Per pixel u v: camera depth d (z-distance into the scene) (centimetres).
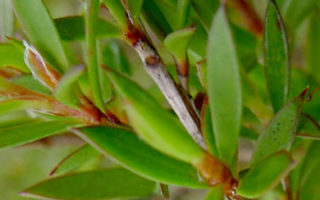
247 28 13
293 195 12
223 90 9
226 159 10
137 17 11
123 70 14
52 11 18
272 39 11
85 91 11
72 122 11
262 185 9
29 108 11
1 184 21
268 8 11
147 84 16
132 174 11
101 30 11
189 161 10
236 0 13
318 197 12
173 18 12
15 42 11
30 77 11
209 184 10
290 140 10
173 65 13
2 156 21
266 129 10
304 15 13
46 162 20
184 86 11
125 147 10
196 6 12
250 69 13
